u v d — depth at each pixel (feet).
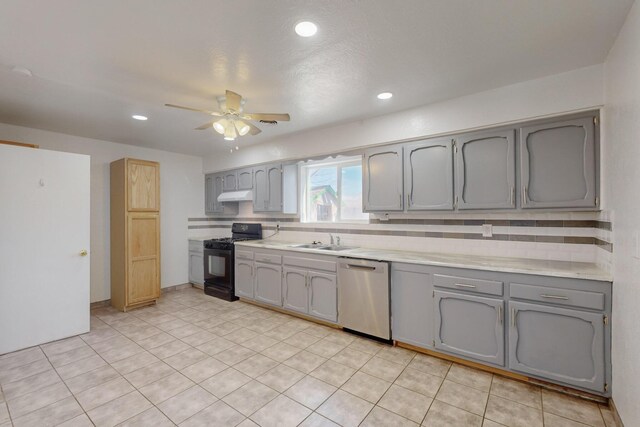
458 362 8.43
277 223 15.34
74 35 5.80
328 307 10.92
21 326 9.49
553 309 6.88
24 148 9.72
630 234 5.28
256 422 6.14
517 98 8.00
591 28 5.71
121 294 13.07
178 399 6.89
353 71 7.34
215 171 17.22
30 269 9.73
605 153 6.86
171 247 16.46
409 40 6.05
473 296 7.93
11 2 4.81
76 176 10.74
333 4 4.96
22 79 7.65
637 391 4.95
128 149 14.75
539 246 8.64
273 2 4.89
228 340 10.03
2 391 7.24
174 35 5.83
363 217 12.72
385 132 10.45
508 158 8.20
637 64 4.91
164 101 9.14
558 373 6.88
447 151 9.21
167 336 10.37
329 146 11.94
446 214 10.02
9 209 9.41
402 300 9.21
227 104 7.57
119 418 6.27
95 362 8.62
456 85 8.14
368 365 8.34
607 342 6.38
